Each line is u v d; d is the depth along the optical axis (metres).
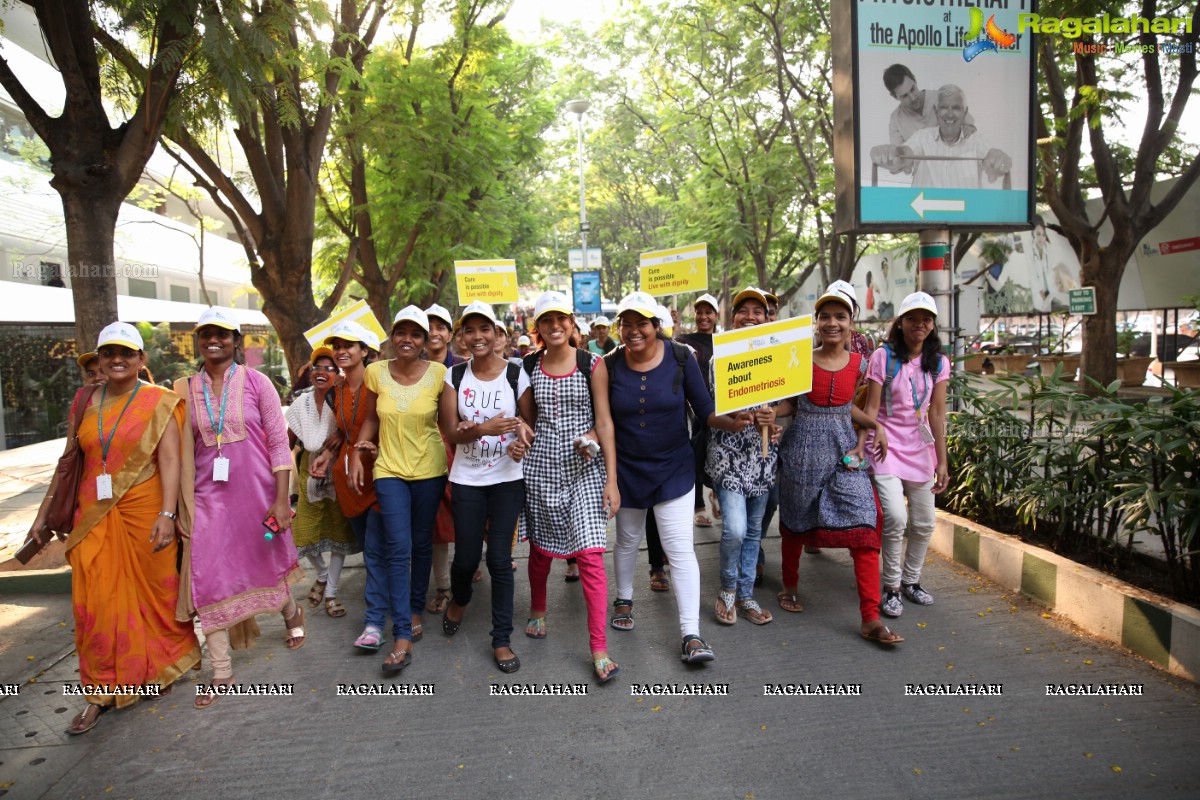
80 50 5.33
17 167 16.77
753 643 4.15
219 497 3.75
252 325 27.22
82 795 2.94
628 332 3.83
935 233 6.94
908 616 4.41
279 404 3.97
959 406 6.20
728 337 3.94
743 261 17.98
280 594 3.94
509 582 3.98
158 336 18.69
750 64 14.70
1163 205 12.18
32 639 4.48
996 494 5.35
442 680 3.83
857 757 3.02
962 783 2.83
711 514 6.84
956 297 8.73
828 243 16.84
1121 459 4.32
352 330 4.48
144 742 3.32
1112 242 12.41
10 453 13.48
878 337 9.32
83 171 5.25
